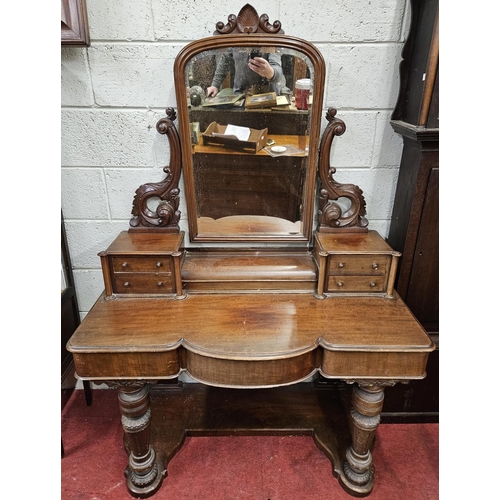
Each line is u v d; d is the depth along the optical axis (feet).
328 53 4.08
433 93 3.67
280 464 4.75
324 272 4.18
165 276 4.20
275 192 4.43
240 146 4.21
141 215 4.54
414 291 4.62
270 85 3.94
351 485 4.35
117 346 3.47
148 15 3.89
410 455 4.86
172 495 4.37
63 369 5.04
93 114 4.28
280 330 3.68
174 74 3.84
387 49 4.08
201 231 4.63
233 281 4.32
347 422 5.14
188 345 3.48
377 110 4.33
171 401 5.49
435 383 5.06
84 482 4.53
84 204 4.74
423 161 4.03
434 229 4.31
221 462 4.77
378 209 4.83
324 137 4.18
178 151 4.25
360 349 3.45
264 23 3.69
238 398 5.55
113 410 5.56
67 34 3.76
